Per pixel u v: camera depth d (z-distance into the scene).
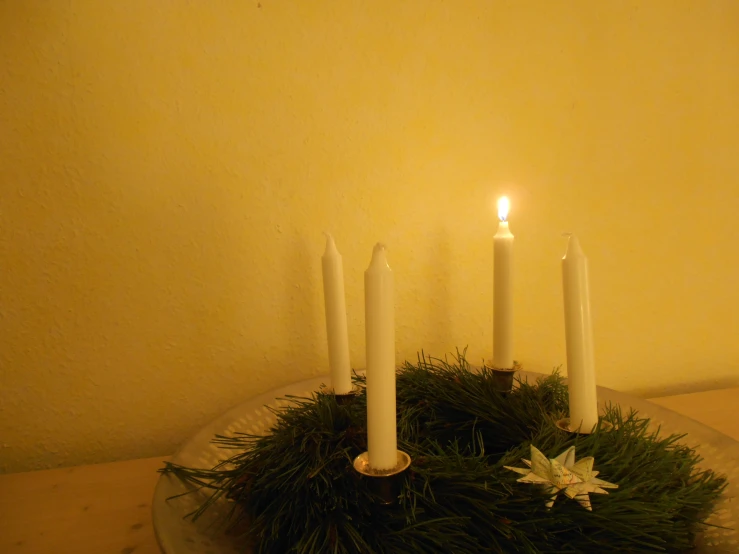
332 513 0.37
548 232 0.71
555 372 0.62
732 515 0.41
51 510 0.49
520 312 0.72
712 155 0.77
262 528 0.39
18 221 0.56
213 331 0.62
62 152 0.56
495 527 0.35
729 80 0.76
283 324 0.65
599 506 0.37
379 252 0.35
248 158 0.61
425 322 0.69
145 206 0.59
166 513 0.40
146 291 0.60
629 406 0.60
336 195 0.64
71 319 0.58
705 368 0.79
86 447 0.60
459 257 0.69
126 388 0.60
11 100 0.54
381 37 0.64
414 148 0.66
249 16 0.60
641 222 0.75
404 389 0.56
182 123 0.59
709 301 0.79
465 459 0.42
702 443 0.51
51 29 0.55
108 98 0.57
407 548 0.35
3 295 0.56
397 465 0.37
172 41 0.58
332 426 0.46
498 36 0.67
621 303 0.75
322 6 0.62
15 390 0.57
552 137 0.70
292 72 0.62
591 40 0.71
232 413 0.55
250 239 0.62
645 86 0.73
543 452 0.43
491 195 0.69
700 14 0.74
